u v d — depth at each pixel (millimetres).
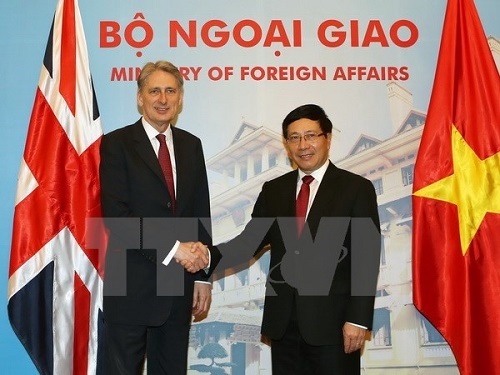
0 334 3311
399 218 3422
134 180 2789
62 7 3342
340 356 2729
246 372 3359
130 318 2748
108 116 3404
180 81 2932
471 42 3318
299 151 2867
